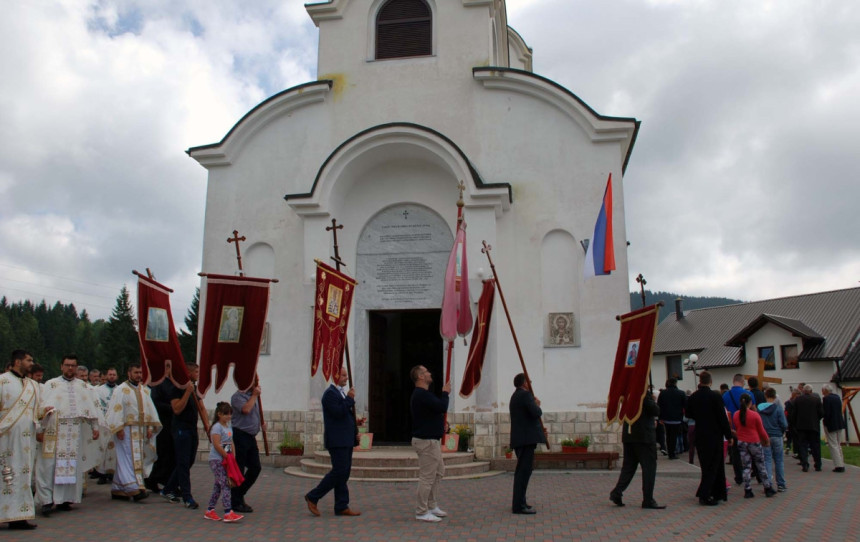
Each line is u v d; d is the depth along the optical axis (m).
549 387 15.49
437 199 16.78
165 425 11.51
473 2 17.64
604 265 14.13
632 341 10.52
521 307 15.88
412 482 12.91
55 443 9.59
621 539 8.04
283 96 17.52
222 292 11.05
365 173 17.14
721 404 10.62
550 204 16.28
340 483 9.54
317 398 15.45
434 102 17.27
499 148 16.73
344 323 11.92
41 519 9.26
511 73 16.72
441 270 16.53
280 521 9.14
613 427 15.16
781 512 9.95
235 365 10.81
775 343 36.50
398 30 18.16
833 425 15.58
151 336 10.41
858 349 33.31
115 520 9.16
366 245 16.97
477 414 14.95
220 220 17.47
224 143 17.50
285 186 17.36
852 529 8.72
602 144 16.36
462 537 8.15
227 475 9.14
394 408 18.67
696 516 9.56
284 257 16.97
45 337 97.69
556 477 13.68
